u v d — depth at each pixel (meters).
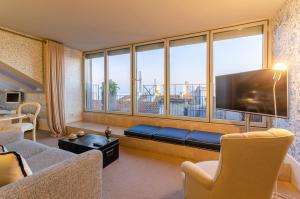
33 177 0.81
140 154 2.92
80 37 3.67
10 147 1.93
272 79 2.10
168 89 3.72
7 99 4.54
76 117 4.74
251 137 1.08
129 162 2.61
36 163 1.59
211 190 1.22
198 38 3.38
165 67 3.72
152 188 1.93
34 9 2.44
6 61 3.24
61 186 0.89
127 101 4.32
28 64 3.60
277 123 2.51
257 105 2.29
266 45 2.81
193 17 2.70
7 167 0.83
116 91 4.48
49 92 3.88
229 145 1.09
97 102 4.82
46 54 3.82
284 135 1.11
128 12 2.53
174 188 1.93
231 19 2.79
